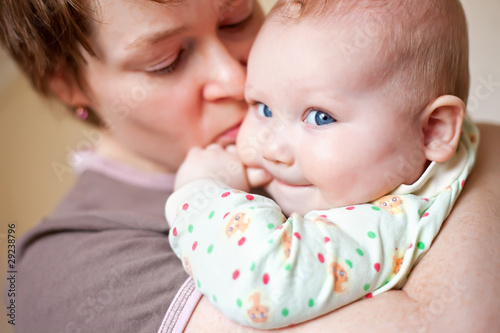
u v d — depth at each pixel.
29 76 1.16
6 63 1.75
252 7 0.94
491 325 0.63
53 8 0.88
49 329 0.82
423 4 0.76
